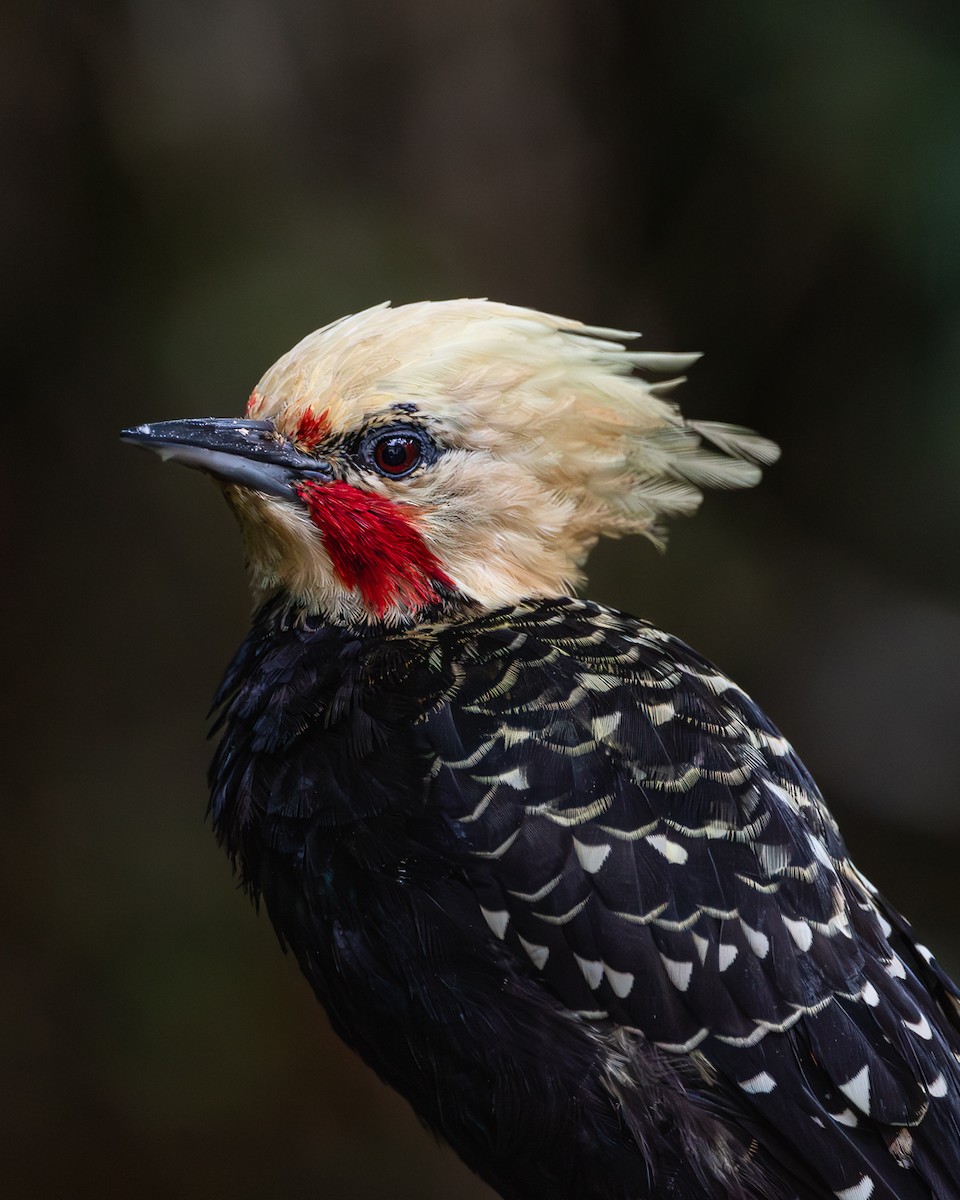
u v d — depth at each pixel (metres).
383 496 6.83
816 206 14.53
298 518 6.88
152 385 13.92
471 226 14.34
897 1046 5.93
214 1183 13.20
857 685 15.77
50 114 14.12
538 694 6.22
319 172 14.31
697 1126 5.79
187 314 13.85
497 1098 5.96
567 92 14.58
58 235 14.21
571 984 5.86
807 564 15.93
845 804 15.88
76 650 14.48
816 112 13.12
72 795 14.24
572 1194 6.07
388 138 14.34
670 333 15.26
